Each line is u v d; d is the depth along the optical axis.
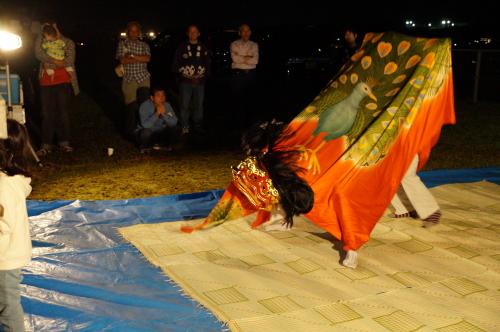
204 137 9.86
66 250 4.77
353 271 4.50
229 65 15.90
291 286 4.21
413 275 4.46
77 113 11.86
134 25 9.20
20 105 5.62
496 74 15.41
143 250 4.78
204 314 3.76
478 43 17.31
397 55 5.11
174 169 7.69
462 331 3.65
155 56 16.58
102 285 4.14
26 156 3.04
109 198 6.36
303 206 4.39
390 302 4.00
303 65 15.26
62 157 8.16
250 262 4.63
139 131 8.50
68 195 6.41
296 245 5.01
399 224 5.57
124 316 3.71
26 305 3.78
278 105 12.79
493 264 4.70
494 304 4.03
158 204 6.08
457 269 4.59
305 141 4.96
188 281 4.23
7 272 3.02
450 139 10.12
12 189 2.96
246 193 4.50
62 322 3.61
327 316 3.78
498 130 11.03
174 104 13.09
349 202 4.57
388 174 4.71
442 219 5.74
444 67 4.84
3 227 2.94
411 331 3.63
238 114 11.30
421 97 4.78
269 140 4.55
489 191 6.82
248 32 10.88
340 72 5.45
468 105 14.52
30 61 11.27
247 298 4.00
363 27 12.95
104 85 16.22
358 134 4.75
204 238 5.11
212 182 7.09
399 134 4.73
